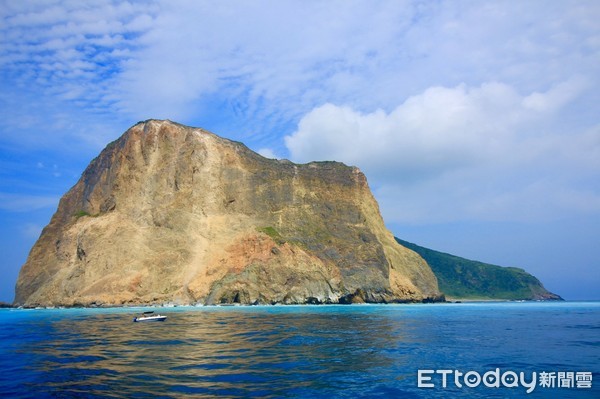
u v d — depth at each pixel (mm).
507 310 95312
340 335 36344
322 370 21375
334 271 110000
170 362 23297
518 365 23031
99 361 23656
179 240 108562
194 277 101688
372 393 17297
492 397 16953
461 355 26078
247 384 18406
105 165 128000
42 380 19078
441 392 17625
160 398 16203
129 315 67000
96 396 16469
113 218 112875
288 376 19953
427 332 39500
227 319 54781
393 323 49281
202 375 20062
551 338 35312
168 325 46344
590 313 80562
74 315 68312
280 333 37781
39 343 31531
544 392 17797
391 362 23578
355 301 108938
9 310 92125
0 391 17250
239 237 109562
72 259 109938
